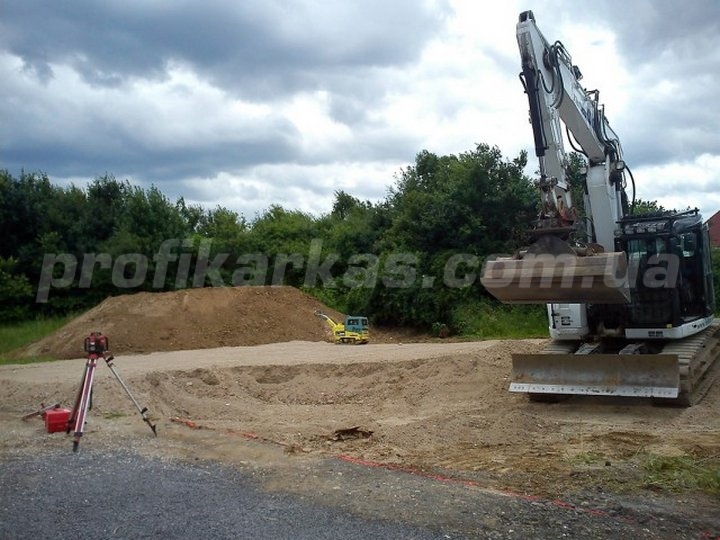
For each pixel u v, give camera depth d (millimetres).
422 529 5598
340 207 52156
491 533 5535
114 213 36188
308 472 7316
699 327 12383
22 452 8375
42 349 24391
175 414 12250
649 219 12094
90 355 9203
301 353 19875
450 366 14773
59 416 9633
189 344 24719
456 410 12133
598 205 12195
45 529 5711
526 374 11828
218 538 5473
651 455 8445
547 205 9891
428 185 36375
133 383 13312
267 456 8047
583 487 7090
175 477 7164
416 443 9398
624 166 12742
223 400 13875
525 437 9844
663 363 10891
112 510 6148
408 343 24484
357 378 15367
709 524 5930
